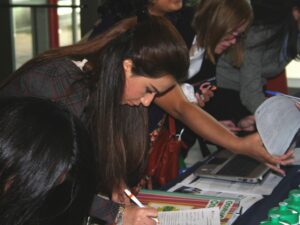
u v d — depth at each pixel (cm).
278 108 187
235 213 165
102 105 145
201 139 257
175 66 142
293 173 196
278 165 196
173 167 216
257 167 201
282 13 244
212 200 174
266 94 273
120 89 145
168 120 219
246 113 276
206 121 205
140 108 161
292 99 203
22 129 86
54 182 86
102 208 156
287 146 188
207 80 260
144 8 186
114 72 143
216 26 234
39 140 86
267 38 250
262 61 261
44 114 89
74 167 89
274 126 184
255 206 172
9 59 442
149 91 149
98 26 209
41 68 148
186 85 238
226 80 272
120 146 152
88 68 148
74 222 93
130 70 143
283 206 146
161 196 179
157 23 143
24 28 468
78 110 146
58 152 87
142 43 139
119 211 158
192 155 341
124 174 157
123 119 159
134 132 162
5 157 84
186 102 210
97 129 147
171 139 217
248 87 257
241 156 213
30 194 84
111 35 151
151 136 210
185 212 164
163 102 208
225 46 245
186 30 243
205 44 241
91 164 93
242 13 234
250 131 256
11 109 88
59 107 94
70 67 148
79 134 92
